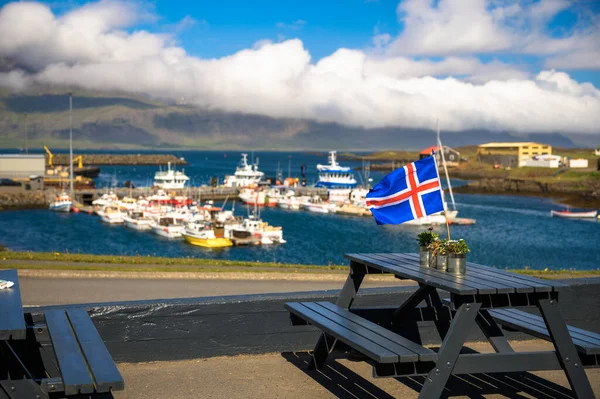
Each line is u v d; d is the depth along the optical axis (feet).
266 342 25.12
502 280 18.40
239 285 48.55
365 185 458.09
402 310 24.29
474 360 17.56
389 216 22.29
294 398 20.52
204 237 204.85
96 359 15.64
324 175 416.87
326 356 23.17
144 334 23.65
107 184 474.90
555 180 468.75
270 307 25.07
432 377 17.02
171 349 23.97
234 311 24.61
